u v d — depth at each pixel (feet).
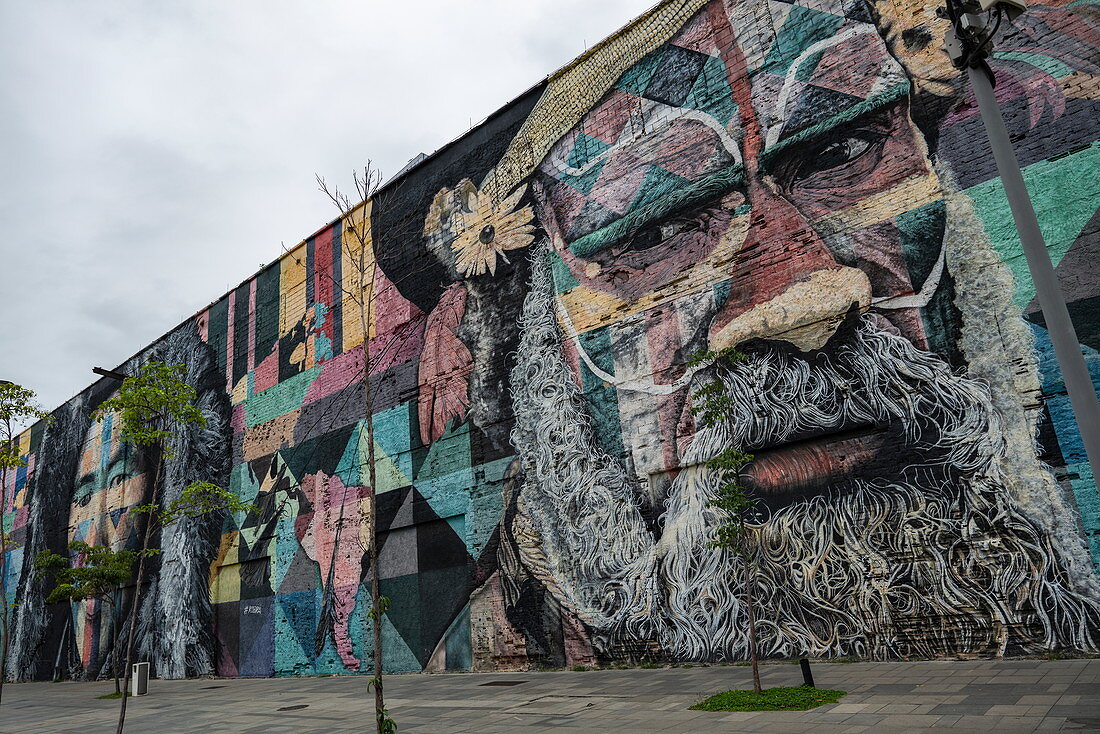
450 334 61.77
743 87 46.62
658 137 50.47
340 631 65.62
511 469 54.80
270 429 79.00
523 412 54.80
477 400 58.39
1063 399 32.99
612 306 50.78
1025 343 34.35
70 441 119.44
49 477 123.65
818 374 40.42
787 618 39.42
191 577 84.74
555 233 55.52
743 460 31.30
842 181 41.47
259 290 85.46
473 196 62.69
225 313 90.17
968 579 34.24
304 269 79.61
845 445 39.06
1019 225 18.30
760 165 45.03
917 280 37.91
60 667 108.78
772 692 28.78
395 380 65.77
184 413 47.47
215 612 80.64
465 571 56.49
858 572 37.47
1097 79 34.37
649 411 47.44
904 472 36.86
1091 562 31.37
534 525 52.44
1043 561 32.48
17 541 129.39
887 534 36.88
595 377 50.83
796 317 41.83
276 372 79.97
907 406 37.24
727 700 28.73
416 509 61.00
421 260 66.08
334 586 67.15
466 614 55.72
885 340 38.40
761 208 44.52
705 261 46.47
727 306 44.91
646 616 45.37
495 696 40.06
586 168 54.44
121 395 46.16
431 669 57.16
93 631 103.14
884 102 40.60
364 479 66.44
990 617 33.42
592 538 48.91
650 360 47.98
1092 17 34.96
